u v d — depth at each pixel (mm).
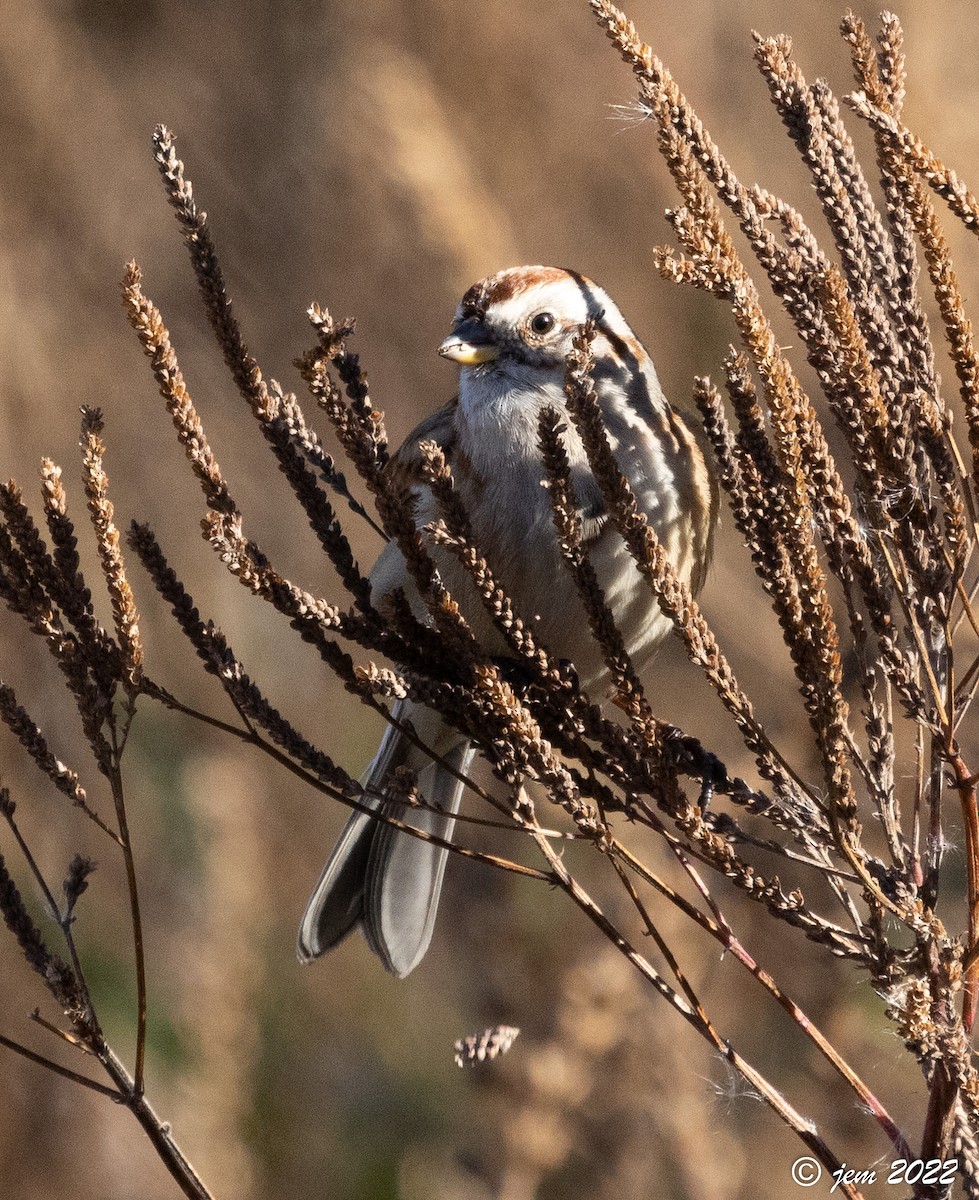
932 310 8602
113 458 11891
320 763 5016
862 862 4715
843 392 4641
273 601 5105
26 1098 9789
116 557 4941
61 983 4836
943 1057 4285
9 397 11758
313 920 7934
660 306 11055
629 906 8789
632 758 5000
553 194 11734
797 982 8570
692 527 7457
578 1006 8688
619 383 7504
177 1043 9656
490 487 7340
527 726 4789
